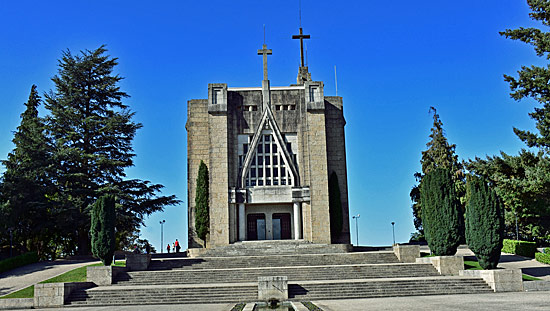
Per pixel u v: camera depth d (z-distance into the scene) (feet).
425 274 112.27
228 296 94.84
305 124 158.81
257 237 159.84
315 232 151.02
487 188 106.32
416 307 75.51
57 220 159.63
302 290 96.58
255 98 161.17
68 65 177.37
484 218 104.83
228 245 148.77
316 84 158.92
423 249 158.20
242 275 111.96
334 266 114.01
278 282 93.91
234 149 158.10
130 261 121.08
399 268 113.80
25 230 166.40
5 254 172.65
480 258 105.50
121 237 210.79
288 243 149.18
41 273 127.65
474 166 145.59
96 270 108.68
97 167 170.40
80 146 173.17
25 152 161.38
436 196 116.67
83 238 169.48
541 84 124.57
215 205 152.25
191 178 163.73
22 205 156.87
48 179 164.14
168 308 85.05
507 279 97.91
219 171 154.10
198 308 84.02
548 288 97.71
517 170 136.56
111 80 181.98
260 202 154.81
